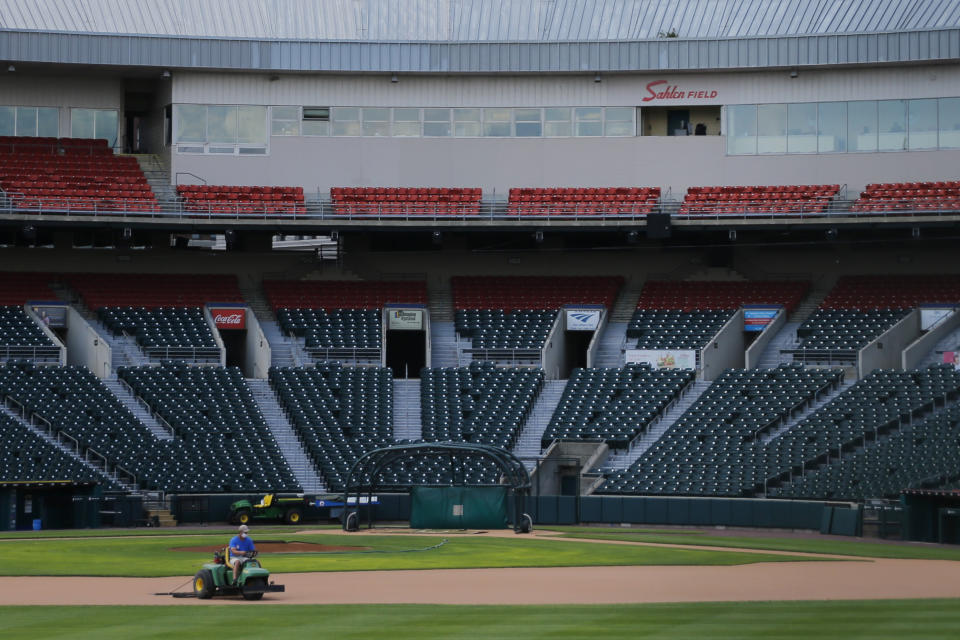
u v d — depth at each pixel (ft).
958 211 482.69
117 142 540.52
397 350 546.67
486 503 385.29
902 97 516.73
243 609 181.16
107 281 517.14
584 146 535.60
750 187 518.37
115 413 445.37
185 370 472.03
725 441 436.35
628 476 428.15
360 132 536.83
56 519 398.01
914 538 357.61
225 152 531.09
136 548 310.65
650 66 527.40
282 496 417.49
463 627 160.25
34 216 484.33
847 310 497.87
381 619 168.86
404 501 426.10
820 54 516.73
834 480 401.70
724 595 204.44
